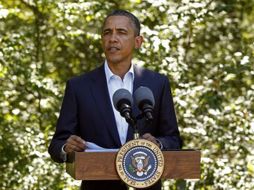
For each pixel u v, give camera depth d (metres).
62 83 25.02
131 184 10.88
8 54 21.59
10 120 22.44
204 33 26.22
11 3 24.97
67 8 22.34
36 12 24.44
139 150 10.91
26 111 22.97
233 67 21.91
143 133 12.54
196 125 22.06
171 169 11.17
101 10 22.86
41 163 21.02
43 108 22.88
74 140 11.60
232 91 23.27
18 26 24.67
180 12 22.00
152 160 10.93
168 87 13.02
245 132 21.72
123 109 11.33
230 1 25.02
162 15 22.77
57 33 24.50
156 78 12.95
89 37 23.16
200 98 21.86
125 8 24.12
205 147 22.06
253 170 21.36
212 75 23.97
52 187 20.86
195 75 24.41
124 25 12.50
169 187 21.48
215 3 24.69
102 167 10.95
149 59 21.81
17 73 21.92
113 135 12.44
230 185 20.88
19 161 21.27
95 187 12.34
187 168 11.20
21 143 21.23
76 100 12.67
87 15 22.75
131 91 12.76
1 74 21.56
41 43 24.72
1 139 21.30
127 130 12.48
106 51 12.56
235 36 26.31
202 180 20.98
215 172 20.84
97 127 12.52
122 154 10.88
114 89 12.76
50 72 25.27
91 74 12.91
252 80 22.55
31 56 23.19
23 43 22.59
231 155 22.11
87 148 11.84
